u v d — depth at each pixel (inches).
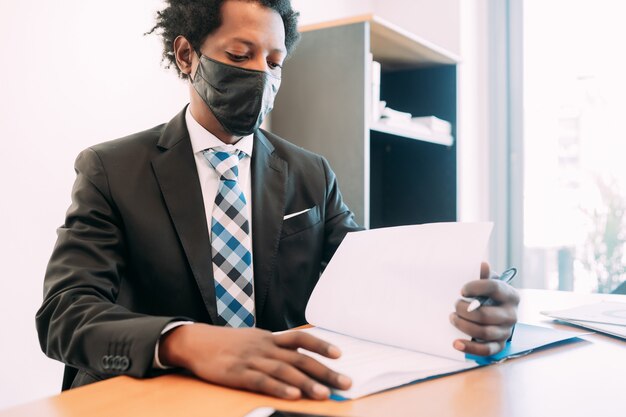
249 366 23.9
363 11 116.1
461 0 113.1
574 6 111.7
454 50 113.7
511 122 118.3
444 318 28.4
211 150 45.4
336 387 23.1
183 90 77.7
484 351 26.9
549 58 114.3
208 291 41.6
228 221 44.2
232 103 44.8
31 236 60.7
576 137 112.0
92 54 65.9
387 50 93.1
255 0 44.4
